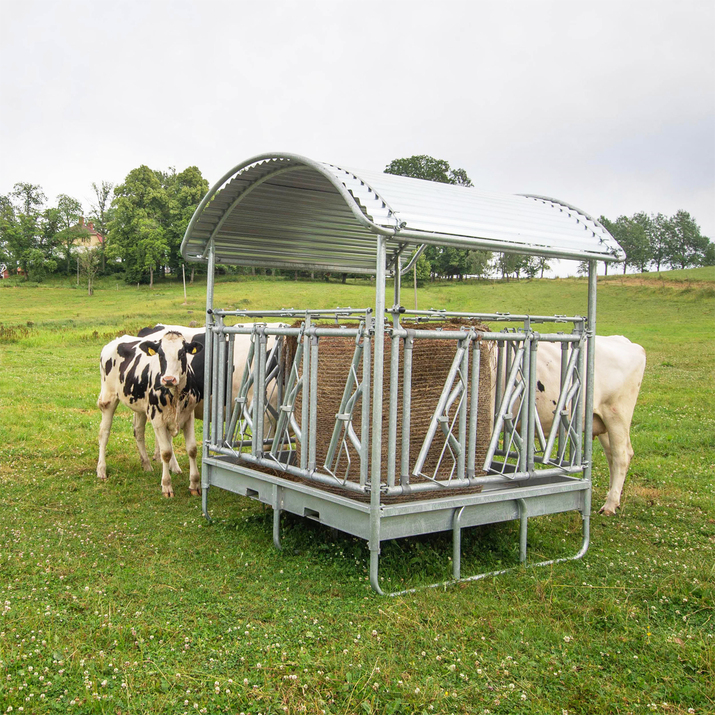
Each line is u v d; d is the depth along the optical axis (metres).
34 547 5.32
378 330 4.23
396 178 5.16
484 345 5.10
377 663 3.50
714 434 10.11
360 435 4.93
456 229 4.55
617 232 107.62
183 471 8.20
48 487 7.26
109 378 7.70
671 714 3.10
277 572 4.87
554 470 5.23
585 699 3.25
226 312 6.18
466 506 4.76
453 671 3.45
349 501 4.56
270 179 5.30
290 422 5.19
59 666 3.45
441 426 4.85
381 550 5.17
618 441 6.57
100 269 97.44
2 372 16.95
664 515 6.48
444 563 5.02
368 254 7.06
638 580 4.78
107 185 108.12
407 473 4.48
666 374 17.80
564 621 4.09
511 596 4.48
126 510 6.48
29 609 4.13
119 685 3.29
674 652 3.69
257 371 5.46
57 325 35.69
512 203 5.63
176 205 90.38
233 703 3.17
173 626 3.94
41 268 95.12
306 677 3.34
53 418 11.12
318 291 44.97
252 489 5.63
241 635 3.85
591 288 5.44
